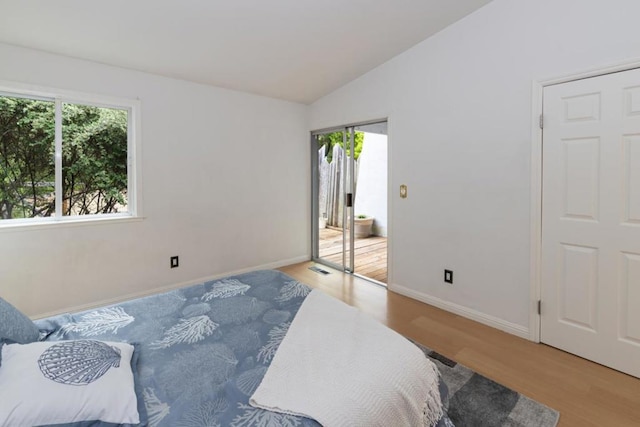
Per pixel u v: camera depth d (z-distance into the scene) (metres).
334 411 0.96
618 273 2.05
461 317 2.86
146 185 3.19
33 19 2.22
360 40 2.93
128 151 3.14
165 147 3.29
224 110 3.70
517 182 2.47
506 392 1.85
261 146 4.05
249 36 2.69
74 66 2.77
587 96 2.10
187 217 3.48
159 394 1.07
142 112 3.13
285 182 4.34
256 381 1.13
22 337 1.27
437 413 1.25
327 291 3.51
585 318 2.19
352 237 4.07
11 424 0.82
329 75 3.58
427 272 3.15
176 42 2.67
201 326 1.54
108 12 2.22
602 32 2.02
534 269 2.40
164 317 1.63
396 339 1.39
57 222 2.77
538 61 2.31
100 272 2.98
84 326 1.53
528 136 2.39
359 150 4.79
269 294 1.93
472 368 2.09
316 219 4.66
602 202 2.09
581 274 2.20
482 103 2.64
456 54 2.80
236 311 1.70
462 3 2.53
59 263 2.78
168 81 3.28
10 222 2.64
